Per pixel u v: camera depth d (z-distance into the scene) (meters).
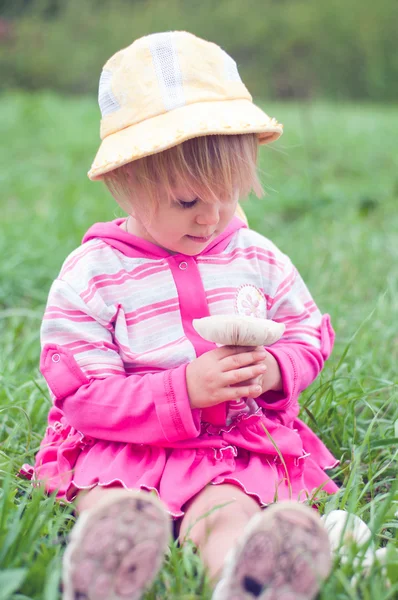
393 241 4.50
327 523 1.69
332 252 4.27
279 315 2.13
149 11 21.00
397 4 21.52
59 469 1.92
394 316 3.28
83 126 9.80
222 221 1.92
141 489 1.78
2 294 3.71
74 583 1.33
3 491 1.66
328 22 21.16
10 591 1.35
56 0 21.67
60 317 1.95
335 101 20.28
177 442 1.84
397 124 10.12
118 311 1.97
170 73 1.91
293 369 1.98
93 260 2.01
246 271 2.10
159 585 1.52
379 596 1.40
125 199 1.95
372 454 2.25
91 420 1.85
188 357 1.93
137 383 1.83
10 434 2.21
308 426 2.33
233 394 1.79
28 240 4.44
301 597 1.35
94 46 19.73
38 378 2.66
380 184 6.18
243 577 1.34
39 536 1.64
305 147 7.81
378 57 21.12
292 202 5.57
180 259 2.02
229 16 21.34
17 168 7.32
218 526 1.65
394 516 1.86
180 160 1.81
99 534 1.35
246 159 1.91
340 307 3.44
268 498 1.80
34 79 18.69
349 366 2.66
